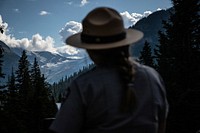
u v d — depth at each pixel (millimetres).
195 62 28078
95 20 2266
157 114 2322
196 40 30328
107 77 2211
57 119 2191
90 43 2266
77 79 2250
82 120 2205
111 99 2170
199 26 30781
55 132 2172
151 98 2281
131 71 2209
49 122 3443
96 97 2172
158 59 37219
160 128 2443
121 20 2297
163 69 29953
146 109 2246
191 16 30703
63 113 2186
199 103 27156
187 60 28469
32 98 48344
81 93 2188
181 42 30203
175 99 27578
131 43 2250
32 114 46688
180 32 30875
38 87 51406
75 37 2410
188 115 27406
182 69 27906
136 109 2213
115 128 2160
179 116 27609
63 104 2230
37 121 46625
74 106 2178
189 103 27047
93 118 2195
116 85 2195
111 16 2256
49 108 49125
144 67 2383
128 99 2164
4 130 22812
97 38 2240
